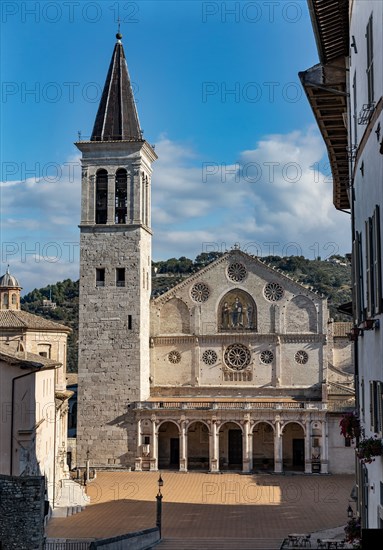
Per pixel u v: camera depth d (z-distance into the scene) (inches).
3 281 3481.8
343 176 1711.4
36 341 3253.0
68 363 6358.3
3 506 1587.1
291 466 3885.3
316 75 1290.6
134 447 3818.9
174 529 2466.8
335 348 4279.0
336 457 3698.3
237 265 4030.5
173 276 6289.4
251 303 4013.3
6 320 3230.8
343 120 1427.2
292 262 7032.5
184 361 4033.0
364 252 961.5
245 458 3742.6
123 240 3929.6
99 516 2689.5
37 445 2257.6
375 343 887.1
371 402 932.6
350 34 1100.5
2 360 2086.6
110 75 4062.5
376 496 897.5
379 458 863.1
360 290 1021.2
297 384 3944.4
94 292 3922.2
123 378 3860.7
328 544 1446.9
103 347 3885.3
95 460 3838.6
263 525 2524.6
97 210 3986.2
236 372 3986.2
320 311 3941.9
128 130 3981.3
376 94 818.2
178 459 3956.7
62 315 6830.7
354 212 1114.7
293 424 3892.7
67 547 1916.8
